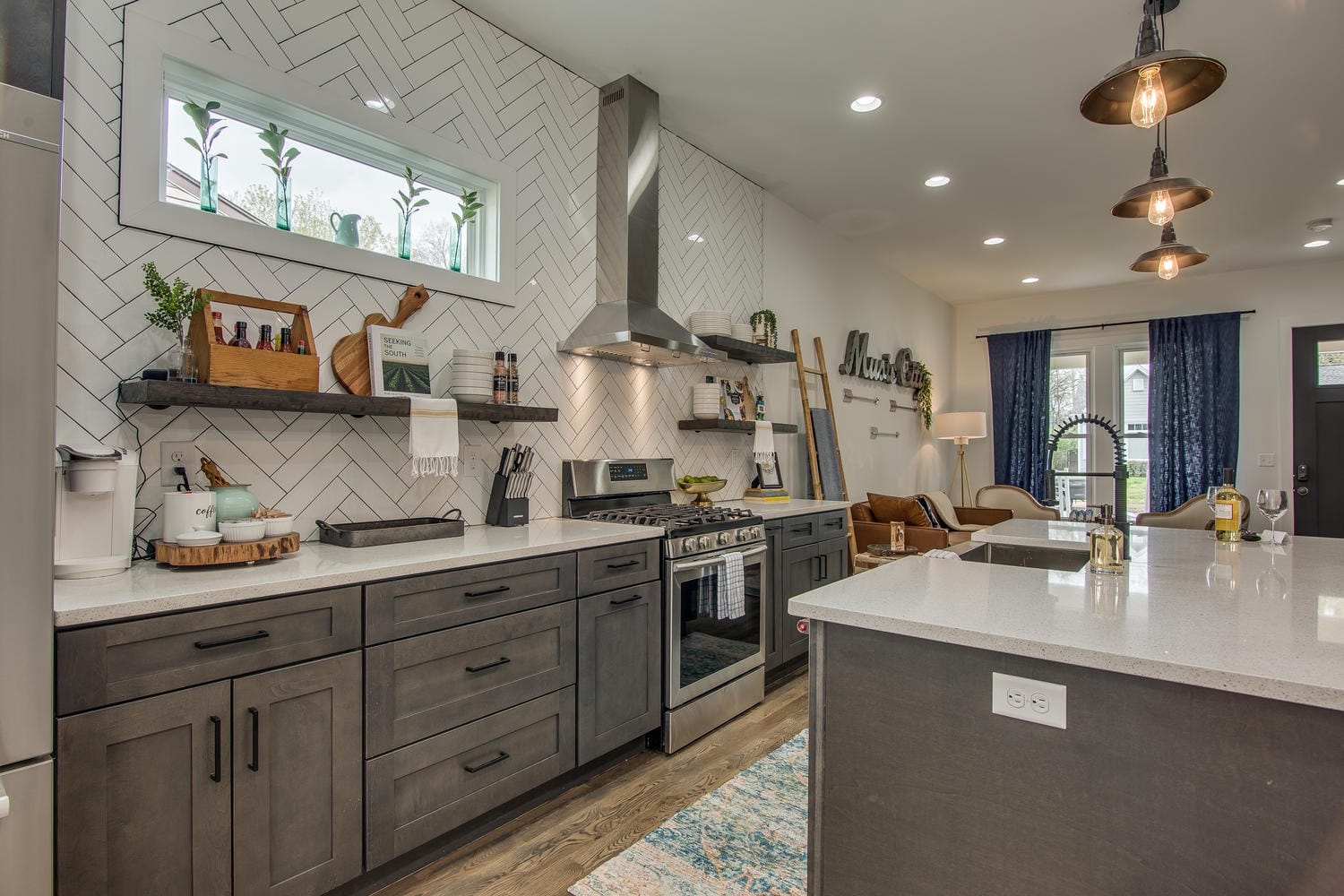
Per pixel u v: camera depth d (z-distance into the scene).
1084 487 7.08
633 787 2.40
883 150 3.94
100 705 1.33
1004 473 7.38
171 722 1.42
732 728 2.93
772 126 3.67
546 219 3.04
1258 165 4.00
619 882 1.85
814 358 5.10
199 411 1.99
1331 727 0.92
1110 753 1.07
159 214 1.91
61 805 1.28
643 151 3.28
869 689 1.30
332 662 1.68
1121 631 1.15
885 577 1.65
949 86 3.25
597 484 3.18
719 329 3.79
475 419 2.62
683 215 3.87
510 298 2.86
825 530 3.93
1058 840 1.11
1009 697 1.15
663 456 3.71
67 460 1.62
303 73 2.22
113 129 1.84
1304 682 0.90
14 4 1.29
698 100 3.41
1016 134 3.71
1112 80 1.95
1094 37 2.85
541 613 2.20
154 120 1.91
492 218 2.84
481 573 2.02
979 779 1.18
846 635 1.33
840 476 5.09
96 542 1.65
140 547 1.86
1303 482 5.97
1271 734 0.95
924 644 1.24
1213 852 0.99
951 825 1.21
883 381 6.14
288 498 2.18
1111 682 1.07
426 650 1.88
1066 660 1.07
